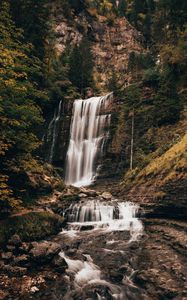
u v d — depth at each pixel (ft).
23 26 105.70
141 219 57.26
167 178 59.31
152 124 94.07
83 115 110.01
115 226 55.47
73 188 76.13
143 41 244.83
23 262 41.09
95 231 53.67
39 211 56.34
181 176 57.00
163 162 64.13
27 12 108.17
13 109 55.21
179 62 98.43
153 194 60.23
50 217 53.88
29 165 61.41
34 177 68.13
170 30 113.91
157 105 94.79
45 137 113.50
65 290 36.65
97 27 237.04
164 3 115.75
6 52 56.80
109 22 247.50
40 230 50.03
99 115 106.22
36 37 107.55
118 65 210.38
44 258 41.45
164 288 36.94
